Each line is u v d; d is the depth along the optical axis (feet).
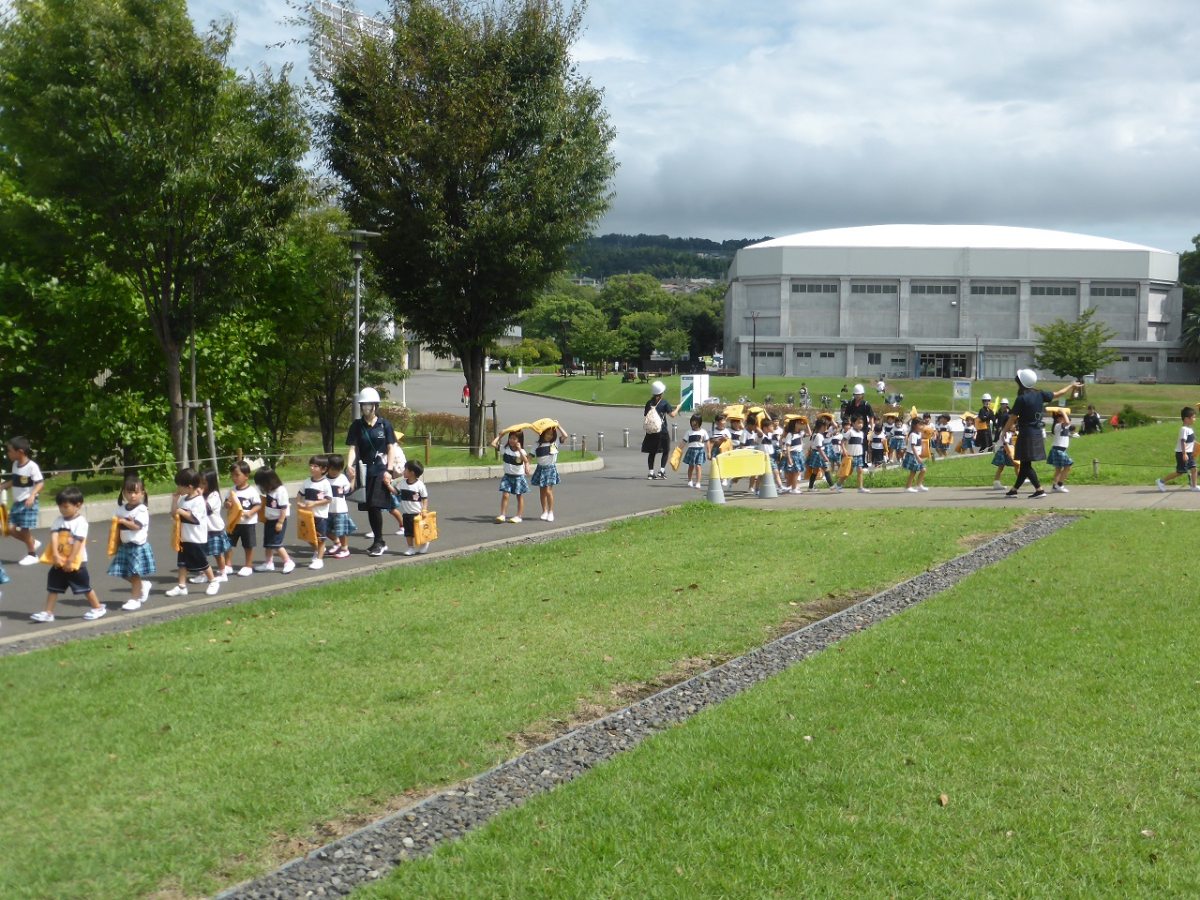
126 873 15.75
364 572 43.04
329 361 102.12
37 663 27.63
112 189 60.70
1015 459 64.59
